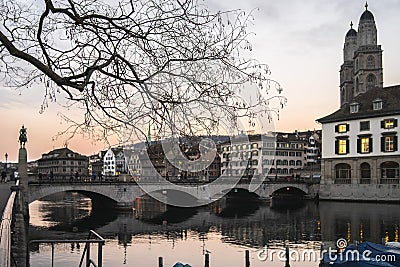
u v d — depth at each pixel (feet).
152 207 201.67
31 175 179.93
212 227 127.34
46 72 15.06
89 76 15.53
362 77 311.27
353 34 367.04
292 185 231.30
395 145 197.26
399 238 98.63
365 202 201.46
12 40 17.43
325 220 135.95
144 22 15.48
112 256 81.35
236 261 77.36
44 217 153.79
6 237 16.30
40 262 71.10
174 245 95.35
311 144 344.08
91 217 153.07
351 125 214.28
